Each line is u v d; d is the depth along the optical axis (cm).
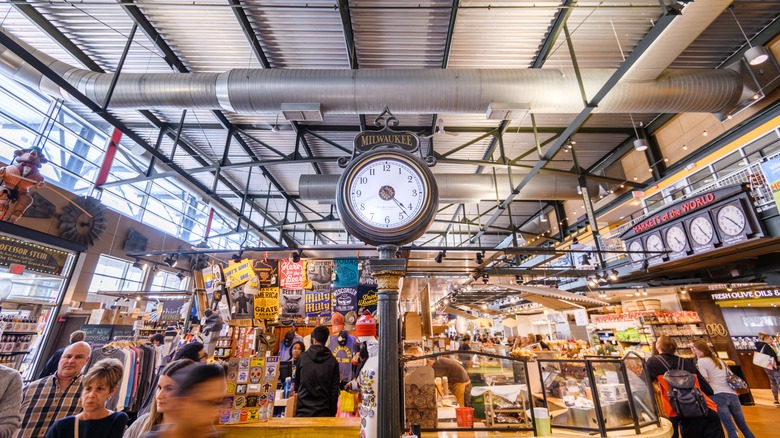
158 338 543
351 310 518
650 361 354
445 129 769
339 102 473
